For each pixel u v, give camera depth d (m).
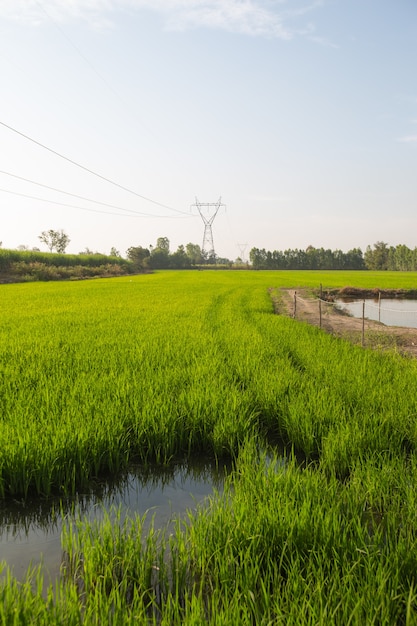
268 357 11.58
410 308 34.53
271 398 7.86
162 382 8.74
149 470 6.21
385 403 7.58
